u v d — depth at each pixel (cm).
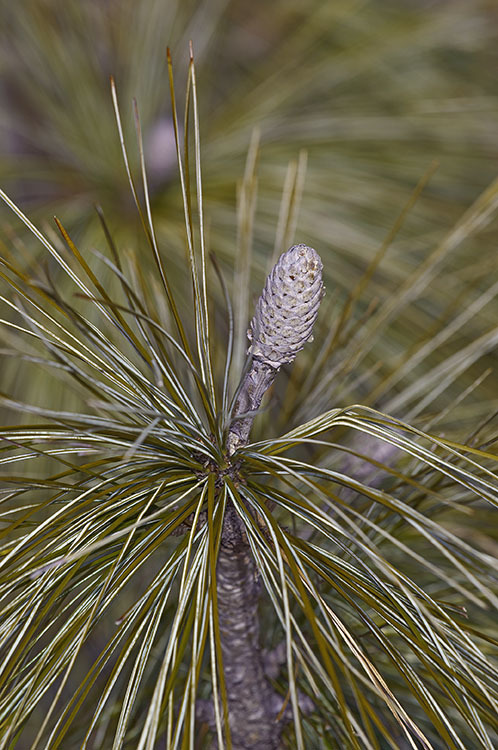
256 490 70
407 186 105
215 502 70
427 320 91
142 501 69
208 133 110
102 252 94
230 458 70
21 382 88
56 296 66
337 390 80
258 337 69
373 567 77
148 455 70
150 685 80
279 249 81
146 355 70
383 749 78
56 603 71
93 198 103
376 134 107
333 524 67
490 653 76
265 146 106
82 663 90
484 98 109
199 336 71
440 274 94
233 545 72
